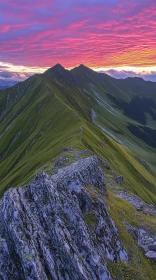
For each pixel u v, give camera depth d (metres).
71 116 135.12
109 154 106.81
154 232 34.03
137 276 24.83
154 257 28.64
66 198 27.80
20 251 21.08
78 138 94.50
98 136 128.12
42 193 27.27
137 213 38.47
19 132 176.38
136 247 29.27
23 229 22.83
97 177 39.06
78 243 23.81
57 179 32.59
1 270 20.16
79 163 40.06
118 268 24.64
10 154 165.12
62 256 22.00
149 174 149.75
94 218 27.75
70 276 21.09
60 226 24.12
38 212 25.47
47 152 92.19
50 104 173.00
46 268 20.98
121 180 67.62
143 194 92.06
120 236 29.42
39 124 155.75
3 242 21.94
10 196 26.00
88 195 29.73
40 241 22.41
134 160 151.50
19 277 20.28
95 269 22.42
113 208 35.03
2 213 24.86
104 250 25.28
